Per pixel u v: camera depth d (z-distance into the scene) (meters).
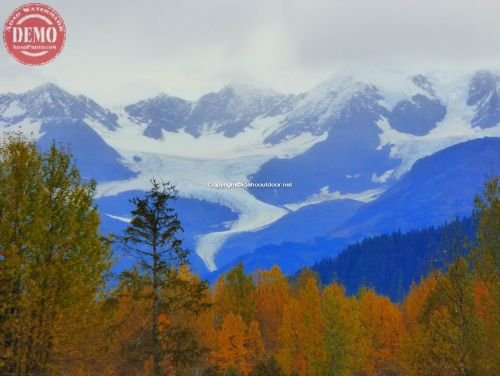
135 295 20.83
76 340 17.95
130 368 21.30
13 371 17.12
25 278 17.08
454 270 24.09
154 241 21.14
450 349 26.06
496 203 23.22
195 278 32.31
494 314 25.09
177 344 21.98
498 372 25.67
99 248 18.80
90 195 19.42
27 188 18.16
